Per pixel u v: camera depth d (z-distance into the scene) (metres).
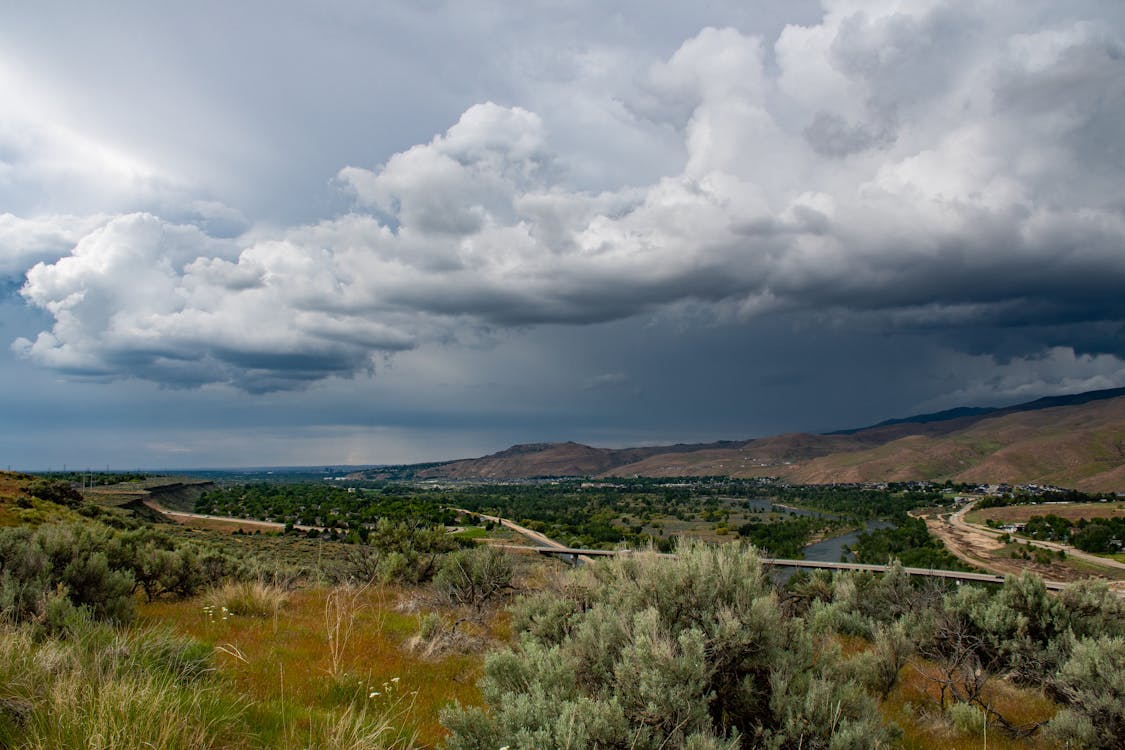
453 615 13.20
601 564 10.45
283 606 13.90
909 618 11.82
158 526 83.44
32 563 10.25
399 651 9.97
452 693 7.81
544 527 140.75
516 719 4.98
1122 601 11.52
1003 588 11.92
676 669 5.19
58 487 62.12
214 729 5.16
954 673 10.13
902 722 7.95
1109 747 7.43
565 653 6.11
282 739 5.31
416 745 5.77
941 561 95.12
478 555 15.98
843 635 13.49
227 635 10.37
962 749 7.23
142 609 12.96
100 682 5.23
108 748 4.21
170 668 6.63
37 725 4.57
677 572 6.42
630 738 4.79
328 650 9.39
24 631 6.70
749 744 5.40
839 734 5.09
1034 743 7.67
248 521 133.88
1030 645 10.30
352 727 5.62
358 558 23.88
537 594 11.21
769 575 8.08
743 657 5.79
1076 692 8.06
